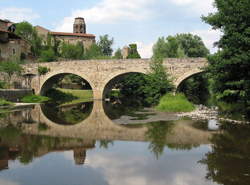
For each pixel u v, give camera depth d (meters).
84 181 8.37
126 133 16.58
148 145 13.21
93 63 46.06
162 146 12.95
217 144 13.08
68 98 54.69
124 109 33.09
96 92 46.19
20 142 13.91
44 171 9.30
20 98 43.72
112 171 9.32
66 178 8.62
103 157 11.09
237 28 20.20
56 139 14.78
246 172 8.96
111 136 15.68
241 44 19.83
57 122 21.86
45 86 51.50
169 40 70.75
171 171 9.26
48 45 83.00
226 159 10.50
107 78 45.25
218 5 22.03
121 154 11.55
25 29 76.19
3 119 23.27
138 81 56.28
